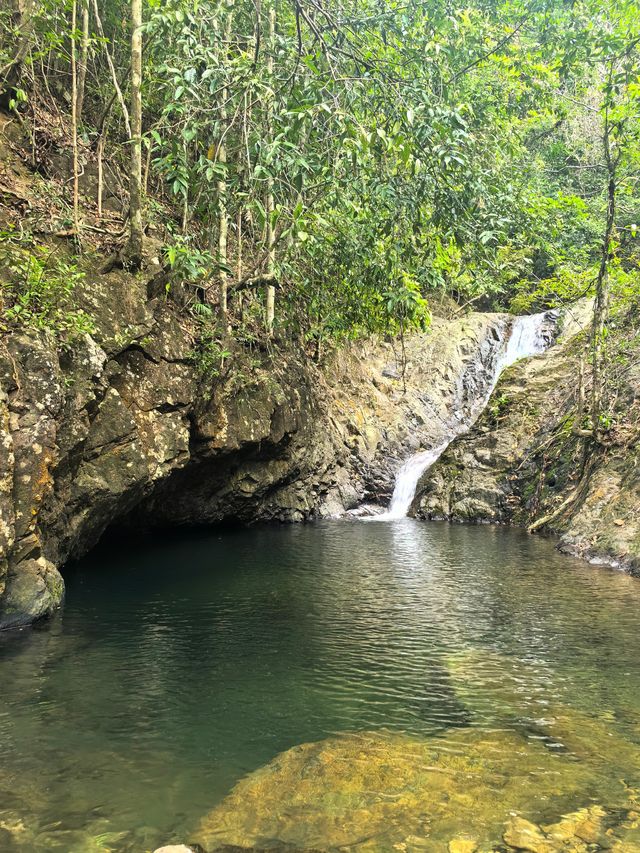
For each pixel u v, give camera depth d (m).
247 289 11.45
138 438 8.32
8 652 5.14
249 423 11.48
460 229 6.81
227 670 4.88
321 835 2.75
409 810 2.95
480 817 2.89
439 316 23.56
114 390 8.09
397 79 6.11
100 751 3.52
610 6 10.30
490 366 21.14
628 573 8.65
